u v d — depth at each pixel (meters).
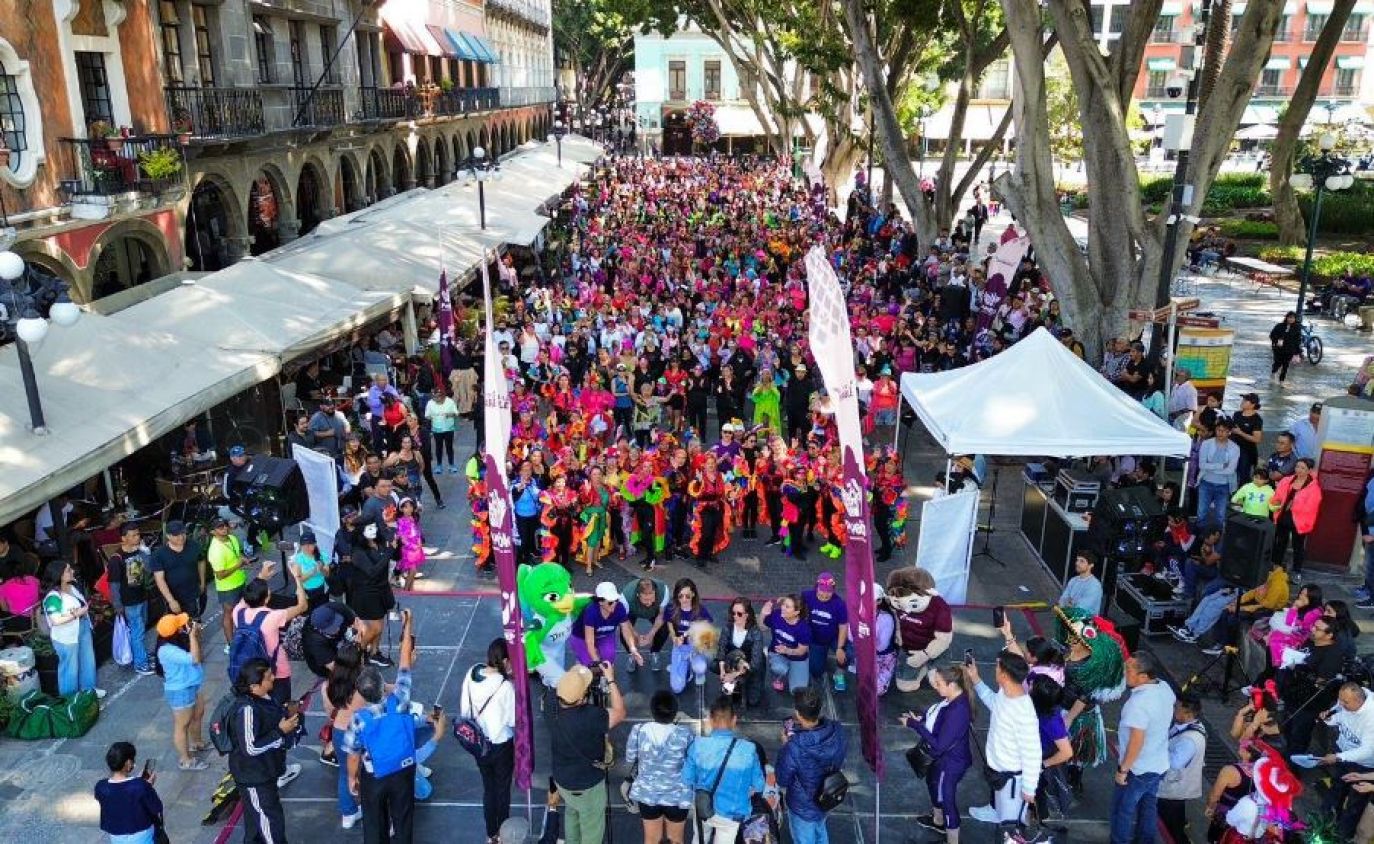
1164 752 7.04
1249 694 9.03
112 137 16.67
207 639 10.49
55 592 9.15
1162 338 15.33
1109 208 16.66
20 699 8.84
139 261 19.06
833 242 30.47
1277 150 31.86
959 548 11.17
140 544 10.19
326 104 26.97
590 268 25.91
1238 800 7.12
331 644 8.41
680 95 71.75
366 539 9.56
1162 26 62.84
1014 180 16.72
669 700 6.73
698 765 6.52
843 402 6.68
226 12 21.69
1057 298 17.14
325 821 7.75
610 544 12.33
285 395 16.58
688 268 25.11
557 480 11.77
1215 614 10.14
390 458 12.90
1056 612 8.39
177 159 18.52
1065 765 7.86
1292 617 8.98
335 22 28.28
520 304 20.62
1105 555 10.80
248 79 22.84
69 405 10.83
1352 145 42.84
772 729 8.84
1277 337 19.62
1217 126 15.34
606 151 59.97
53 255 15.72
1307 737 8.25
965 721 7.21
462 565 12.25
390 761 6.76
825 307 6.58
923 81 51.97
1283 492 11.52
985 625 10.91
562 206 34.91
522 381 16.31
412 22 35.12
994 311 19.45
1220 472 12.16
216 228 22.36
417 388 16.16
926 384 12.63
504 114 53.34
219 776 8.34
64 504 11.69
